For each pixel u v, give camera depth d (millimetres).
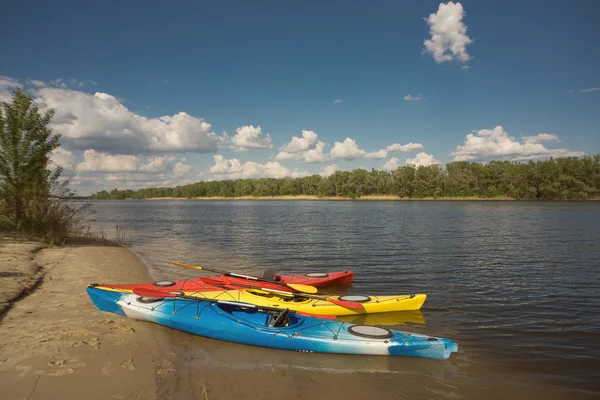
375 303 9055
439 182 99312
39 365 5582
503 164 94125
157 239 24203
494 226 30125
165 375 5730
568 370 6289
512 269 14258
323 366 6352
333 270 14328
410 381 5875
